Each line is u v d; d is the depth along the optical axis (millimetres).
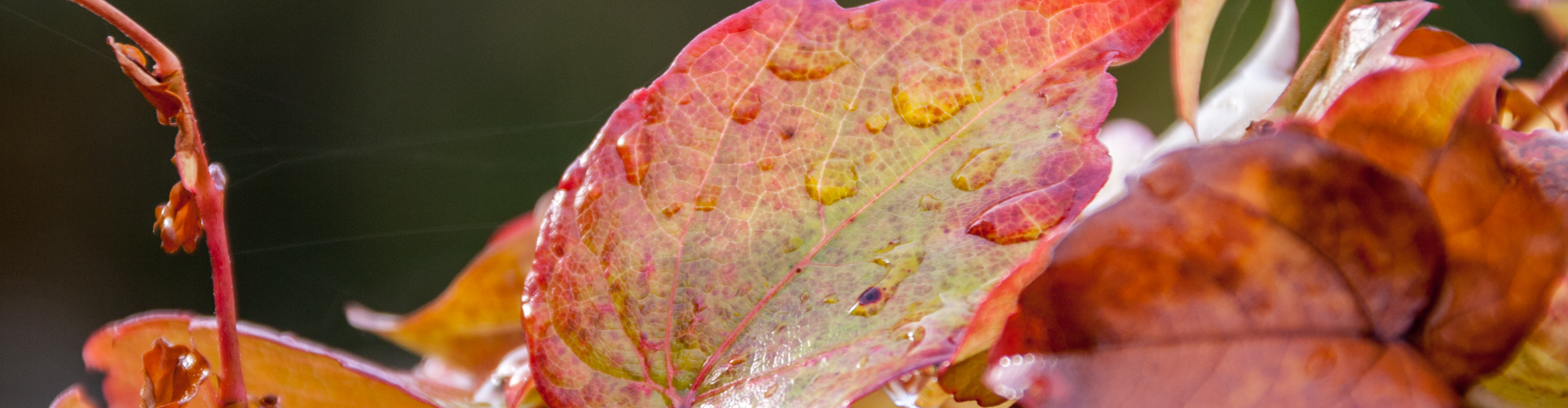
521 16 1075
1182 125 299
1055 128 237
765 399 232
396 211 1004
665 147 237
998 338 223
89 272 924
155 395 242
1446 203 225
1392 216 224
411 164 1026
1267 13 544
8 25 898
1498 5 403
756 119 238
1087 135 236
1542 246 224
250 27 976
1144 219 223
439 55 1059
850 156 238
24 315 889
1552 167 225
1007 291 226
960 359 227
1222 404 218
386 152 1021
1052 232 233
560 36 1072
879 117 238
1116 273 221
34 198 921
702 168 237
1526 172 225
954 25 238
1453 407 223
